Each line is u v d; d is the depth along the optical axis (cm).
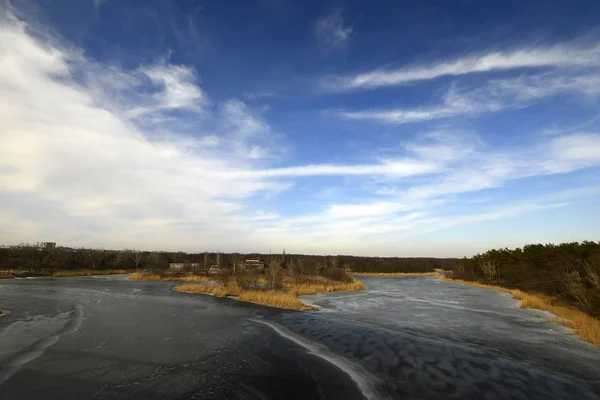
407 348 1376
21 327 1616
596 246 3269
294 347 1386
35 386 906
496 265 6009
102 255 7881
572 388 962
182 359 1190
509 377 1045
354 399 884
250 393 907
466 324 1919
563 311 2259
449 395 910
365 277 7800
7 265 6544
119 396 862
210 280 5022
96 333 1531
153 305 2456
